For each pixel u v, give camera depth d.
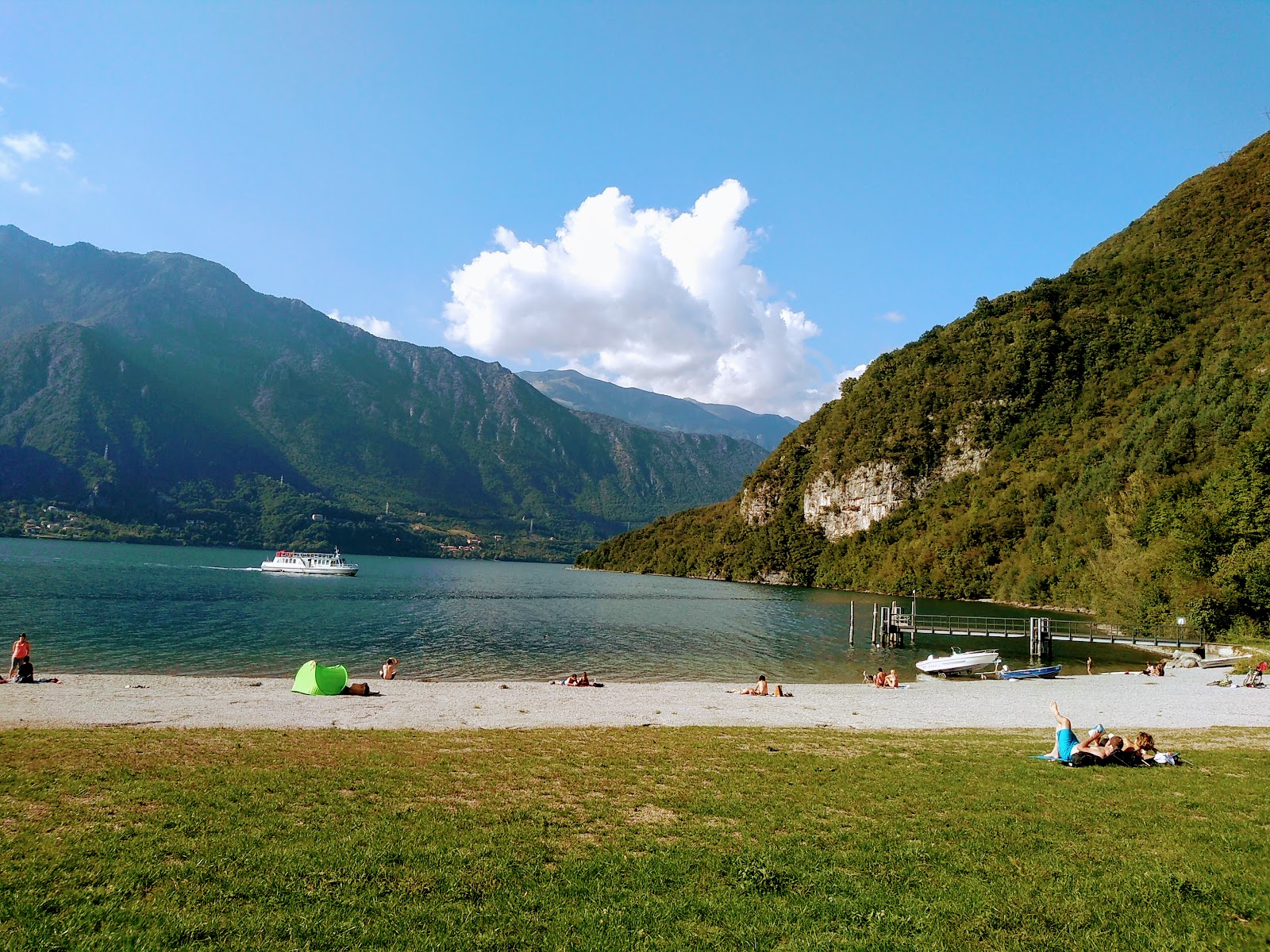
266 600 95.44
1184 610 65.81
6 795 13.70
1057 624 85.56
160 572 138.50
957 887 10.47
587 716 28.53
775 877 10.61
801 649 68.00
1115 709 32.59
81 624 63.75
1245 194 182.12
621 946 8.66
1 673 40.66
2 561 139.75
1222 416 99.56
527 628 78.38
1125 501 93.06
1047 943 8.92
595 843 12.09
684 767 18.02
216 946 8.30
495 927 8.98
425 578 184.50
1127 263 193.50
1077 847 12.13
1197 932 9.21
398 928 8.83
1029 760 19.38
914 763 18.92
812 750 20.67
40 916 8.77
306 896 9.60
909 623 72.19
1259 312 143.50
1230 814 14.19
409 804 14.05
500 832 12.45
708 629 83.62
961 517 161.50
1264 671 45.81
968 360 198.00
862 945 8.77
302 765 17.08
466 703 31.83
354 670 47.53
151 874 10.10
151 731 21.39
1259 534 64.12
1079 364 174.38
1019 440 171.25
